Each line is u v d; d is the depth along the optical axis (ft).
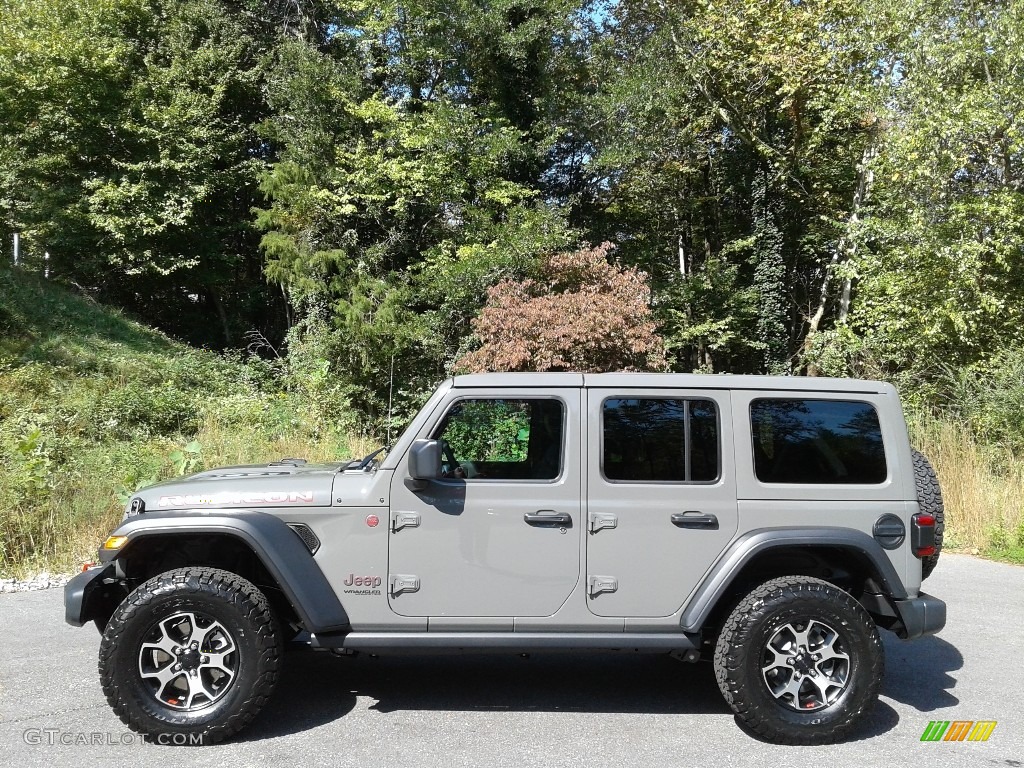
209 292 67.92
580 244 53.57
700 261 72.84
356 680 15.52
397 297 53.11
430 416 13.43
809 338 60.44
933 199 42.37
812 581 12.91
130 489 27.43
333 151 58.70
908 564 13.43
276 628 12.59
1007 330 42.50
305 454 36.17
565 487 13.15
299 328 57.52
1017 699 14.78
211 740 12.32
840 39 50.49
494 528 13.00
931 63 41.73
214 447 35.65
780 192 64.85
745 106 60.29
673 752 12.28
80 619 12.91
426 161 56.44
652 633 13.12
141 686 12.29
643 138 57.98
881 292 47.34
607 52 62.28
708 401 13.61
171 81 60.54
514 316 39.52
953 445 32.99
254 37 68.33
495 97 60.39
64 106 54.70
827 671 12.86
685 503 13.17
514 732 13.01
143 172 56.80
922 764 11.97
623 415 13.52
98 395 40.22
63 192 54.90
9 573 22.80
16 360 42.01
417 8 57.36
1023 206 39.99
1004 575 24.53
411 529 13.00
